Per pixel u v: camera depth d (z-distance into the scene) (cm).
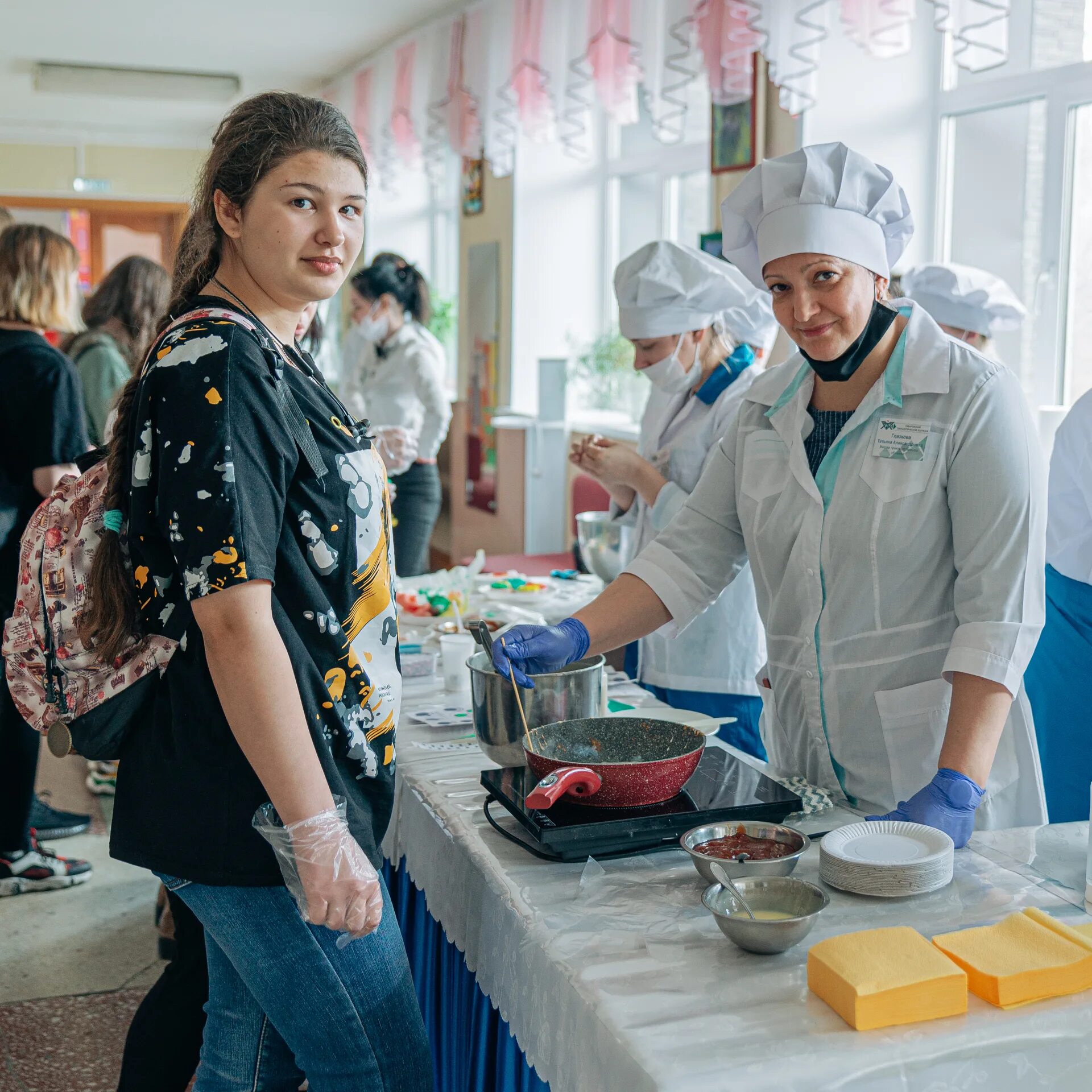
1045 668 240
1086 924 116
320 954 128
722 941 118
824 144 154
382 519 135
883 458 158
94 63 766
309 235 128
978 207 362
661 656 252
